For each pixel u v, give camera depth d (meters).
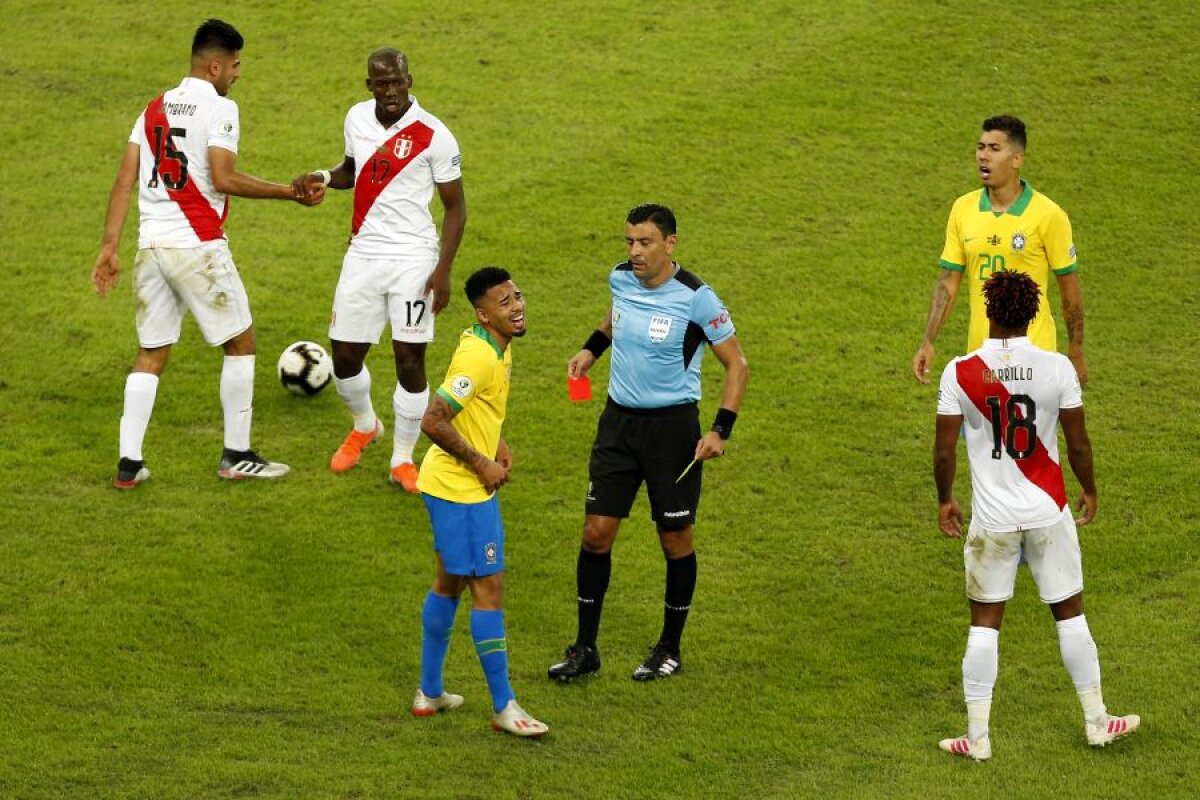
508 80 56.19
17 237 45.91
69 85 55.69
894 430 37.25
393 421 37.75
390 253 33.59
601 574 27.78
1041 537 24.83
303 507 33.62
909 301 43.28
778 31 59.59
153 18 60.94
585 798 23.91
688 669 28.09
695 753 25.22
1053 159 50.69
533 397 38.78
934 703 26.91
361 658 28.06
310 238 46.97
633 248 26.83
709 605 30.34
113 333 41.19
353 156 33.78
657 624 29.73
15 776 24.02
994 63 56.66
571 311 42.72
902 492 34.66
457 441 24.69
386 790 23.92
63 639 28.23
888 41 58.38
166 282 33.62
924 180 49.81
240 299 34.19
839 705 26.80
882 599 30.56
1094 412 37.75
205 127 33.06
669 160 50.97
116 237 33.69
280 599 29.92
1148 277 44.25
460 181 33.75
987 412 24.84
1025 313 24.52
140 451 34.00
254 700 26.59
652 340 27.14
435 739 25.59
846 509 34.00
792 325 42.03
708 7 61.81
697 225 47.25
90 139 52.16
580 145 51.88
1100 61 56.56
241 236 46.84
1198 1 60.34
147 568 30.86
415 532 32.75
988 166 29.45
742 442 36.66
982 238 29.94
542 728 25.48
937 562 31.97
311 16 61.19
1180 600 30.02
